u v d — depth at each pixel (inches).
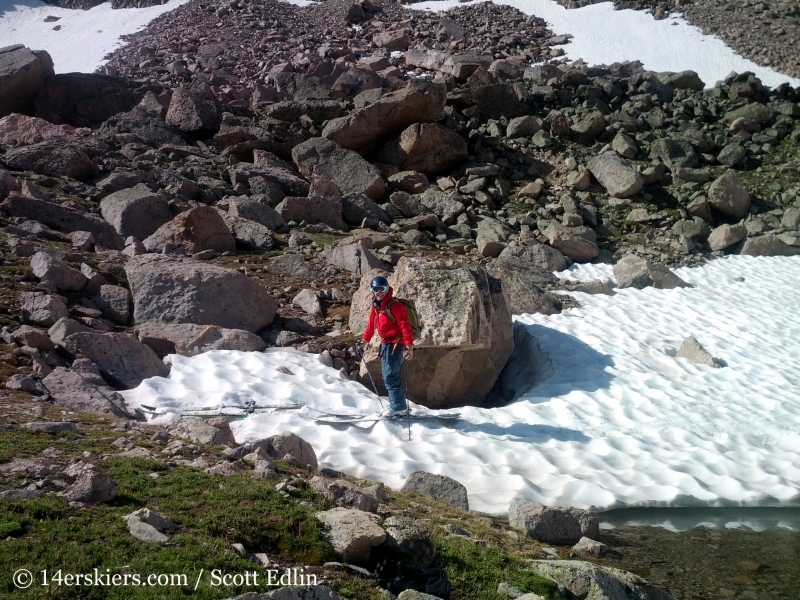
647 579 272.1
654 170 941.8
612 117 1095.6
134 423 327.6
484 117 1087.0
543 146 1013.8
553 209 871.1
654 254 800.9
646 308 647.1
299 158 869.8
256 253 650.2
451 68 1330.0
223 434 319.0
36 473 239.8
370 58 1421.0
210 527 219.3
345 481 299.0
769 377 514.0
